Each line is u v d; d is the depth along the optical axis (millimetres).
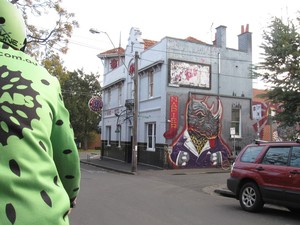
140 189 13633
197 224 7715
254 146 9828
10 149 1231
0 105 1302
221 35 25188
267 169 9016
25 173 1228
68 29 14422
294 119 12477
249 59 26016
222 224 7773
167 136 22781
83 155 40219
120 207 9594
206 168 23453
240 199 9648
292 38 12469
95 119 52938
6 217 1158
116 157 31016
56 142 1518
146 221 7902
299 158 8484
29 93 1380
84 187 13633
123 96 29844
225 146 24562
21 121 1295
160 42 23844
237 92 25422
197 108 23812
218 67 24875
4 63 1436
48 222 1238
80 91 52719
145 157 25438
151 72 25375
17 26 1619
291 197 8328
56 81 1597
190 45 24000
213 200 11438
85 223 7586
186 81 23688
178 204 10383
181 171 21594
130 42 28484
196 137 23656
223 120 24688
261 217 8617
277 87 12555
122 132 29719
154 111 24359
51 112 1448
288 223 8000
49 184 1294
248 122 25594
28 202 1207
